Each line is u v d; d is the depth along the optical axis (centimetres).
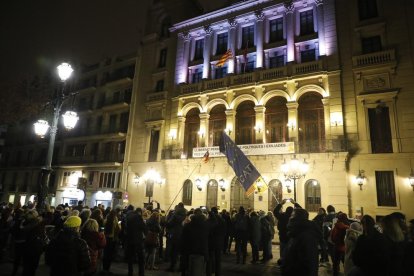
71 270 498
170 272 985
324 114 2022
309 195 1942
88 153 3381
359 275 383
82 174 3291
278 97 2228
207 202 2292
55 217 1069
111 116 3334
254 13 2480
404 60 1869
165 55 2995
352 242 627
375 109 1909
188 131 2580
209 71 2603
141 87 3025
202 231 766
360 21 2062
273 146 2059
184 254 776
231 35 2558
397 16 1952
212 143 2433
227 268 1073
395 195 1744
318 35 2162
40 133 1288
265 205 2053
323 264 1190
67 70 1295
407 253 407
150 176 2488
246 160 1409
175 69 2794
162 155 2597
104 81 3544
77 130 3584
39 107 2419
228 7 2605
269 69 2267
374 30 2006
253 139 2262
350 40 2069
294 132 2070
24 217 851
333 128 1955
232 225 1391
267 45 2366
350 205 1831
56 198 3453
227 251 1435
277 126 2191
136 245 880
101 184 3100
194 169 2380
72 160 3456
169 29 2953
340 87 2005
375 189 1789
